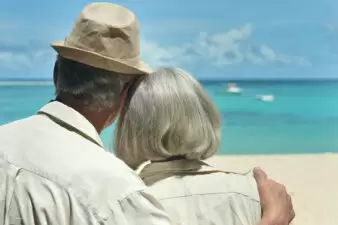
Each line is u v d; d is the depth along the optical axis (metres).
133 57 1.88
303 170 10.85
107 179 1.60
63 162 1.63
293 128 25.75
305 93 39.19
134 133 2.03
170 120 2.00
